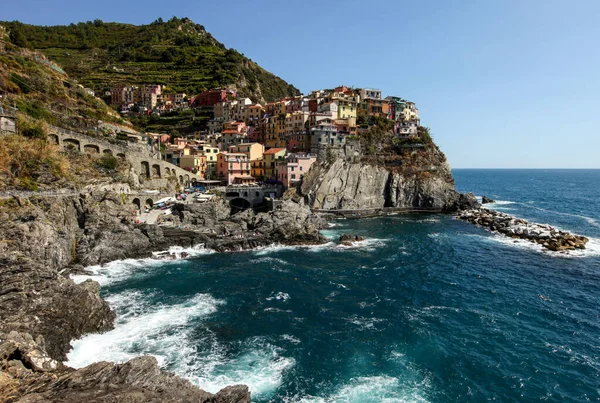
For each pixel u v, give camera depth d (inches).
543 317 1814.7
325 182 4643.2
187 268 2508.6
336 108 5708.7
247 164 5098.4
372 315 1827.0
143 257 2711.6
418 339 1598.2
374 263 2669.8
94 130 4015.8
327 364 1418.6
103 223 2721.5
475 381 1327.5
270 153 5073.8
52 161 2753.4
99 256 2551.7
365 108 6190.9
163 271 2440.9
